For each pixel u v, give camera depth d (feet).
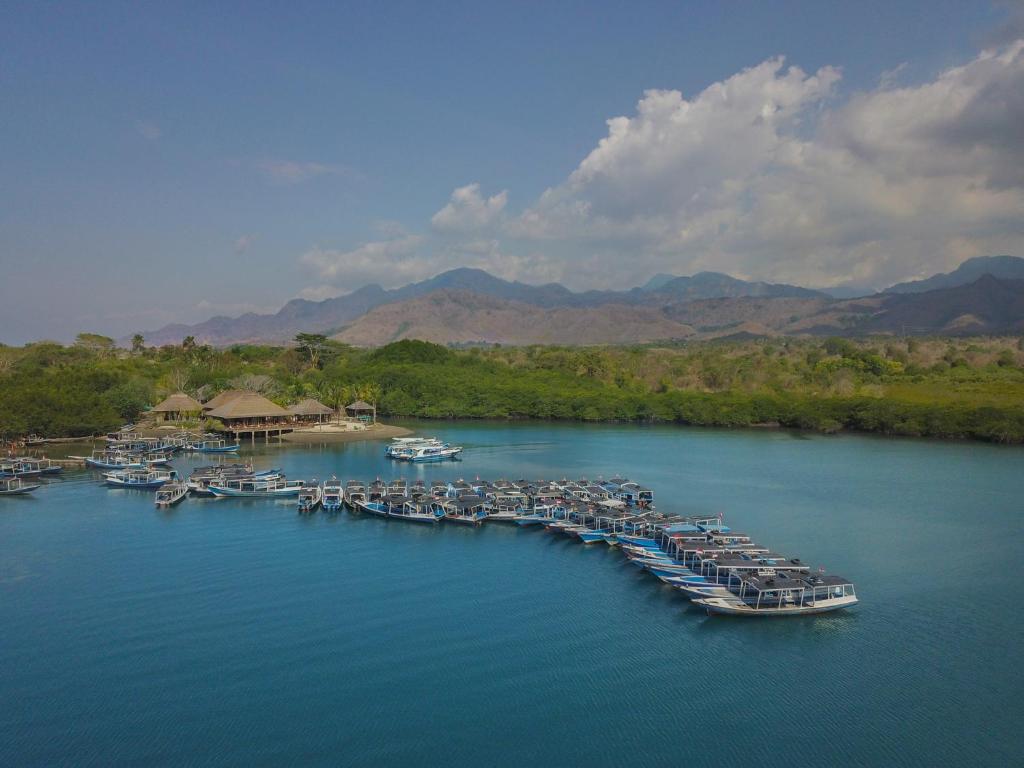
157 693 201.16
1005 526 367.66
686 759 172.04
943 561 311.68
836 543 337.31
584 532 341.82
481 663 219.41
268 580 289.53
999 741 180.04
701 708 194.49
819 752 175.22
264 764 169.78
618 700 198.29
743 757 172.96
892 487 468.34
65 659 220.64
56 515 392.06
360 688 204.23
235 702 196.44
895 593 275.18
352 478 501.56
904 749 176.55
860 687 205.87
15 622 247.29
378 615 254.88
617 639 236.22
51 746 176.14
